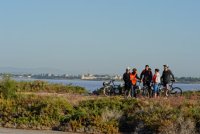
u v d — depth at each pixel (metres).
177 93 40.66
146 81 39.56
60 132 25.30
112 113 27.11
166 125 24.28
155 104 28.41
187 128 24.08
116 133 25.39
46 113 27.20
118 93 42.50
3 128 26.41
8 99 30.14
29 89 44.97
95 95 40.88
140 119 25.62
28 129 26.31
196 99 35.69
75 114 26.73
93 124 25.64
